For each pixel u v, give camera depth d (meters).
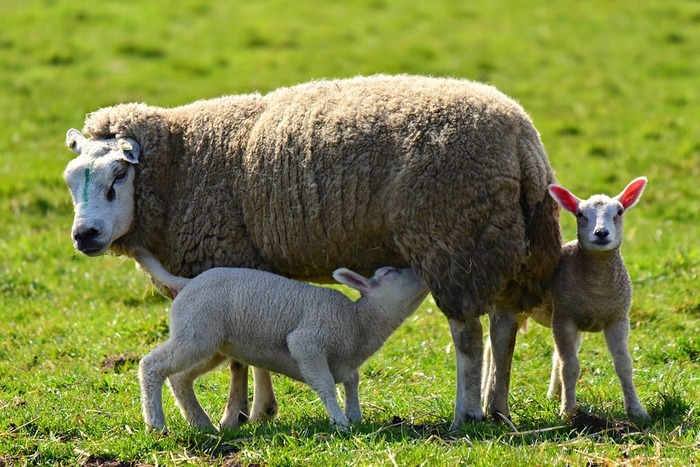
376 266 11.15
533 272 10.84
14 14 36.34
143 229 11.75
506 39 34.31
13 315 16.03
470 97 10.69
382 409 11.72
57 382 13.10
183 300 10.78
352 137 10.77
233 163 11.49
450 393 12.27
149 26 35.56
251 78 30.53
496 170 10.38
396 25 35.81
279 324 10.73
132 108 12.01
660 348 13.84
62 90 29.56
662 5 37.12
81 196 11.41
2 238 20.33
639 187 11.02
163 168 11.71
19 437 10.44
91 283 17.42
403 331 15.09
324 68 31.33
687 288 16.19
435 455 9.41
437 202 10.39
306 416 11.58
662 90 29.89
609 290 10.74
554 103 28.89
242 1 38.81
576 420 10.39
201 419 11.29
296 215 11.05
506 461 9.18
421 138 10.51
